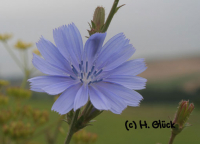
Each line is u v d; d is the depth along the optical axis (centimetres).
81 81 10
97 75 10
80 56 10
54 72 10
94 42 10
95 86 10
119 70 10
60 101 9
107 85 10
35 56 9
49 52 10
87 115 10
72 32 10
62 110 9
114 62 10
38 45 10
